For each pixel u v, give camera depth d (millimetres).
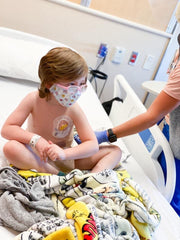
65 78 679
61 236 534
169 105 847
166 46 2014
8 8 1607
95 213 625
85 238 539
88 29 1801
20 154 708
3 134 755
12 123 757
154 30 1896
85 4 1713
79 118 810
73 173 733
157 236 734
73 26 1766
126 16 1838
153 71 2137
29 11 1643
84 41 1850
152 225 690
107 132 969
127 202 683
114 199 694
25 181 679
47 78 698
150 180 995
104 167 834
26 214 586
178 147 957
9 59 1359
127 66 2061
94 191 697
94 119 1305
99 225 589
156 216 729
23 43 1479
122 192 720
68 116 798
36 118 786
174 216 849
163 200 904
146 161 1098
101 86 2123
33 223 578
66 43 1833
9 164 769
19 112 766
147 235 674
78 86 711
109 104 1809
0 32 1509
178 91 807
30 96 781
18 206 594
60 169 861
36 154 763
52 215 637
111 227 612
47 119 780
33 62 1415
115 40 1899
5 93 1262
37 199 631
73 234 554
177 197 1073
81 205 638
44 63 703
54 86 699
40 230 552
